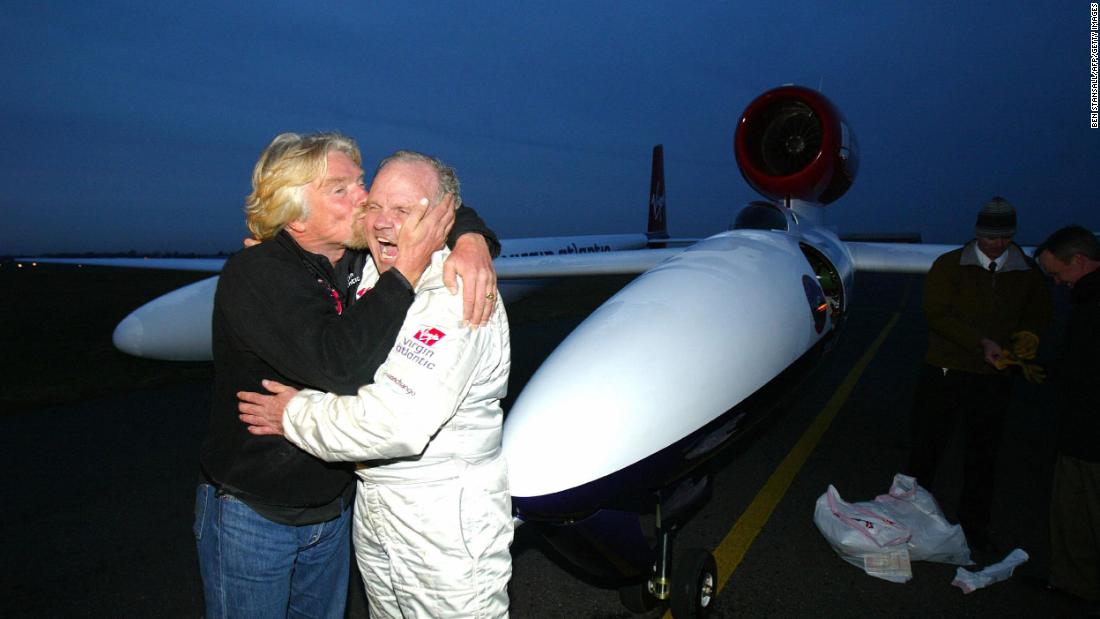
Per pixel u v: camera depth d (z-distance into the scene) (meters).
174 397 6.79
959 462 4.63
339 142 1.53
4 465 4.71
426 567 1.44
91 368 8.33
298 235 1.54
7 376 7.82
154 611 2.89
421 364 1.30
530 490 2.14
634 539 2.38
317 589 1.80
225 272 1.46
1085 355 2.62
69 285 26.73
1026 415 5.91
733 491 4.14
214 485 1.57
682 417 2.44
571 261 5.97
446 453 1.42
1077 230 2.64
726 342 2.74
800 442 5.11
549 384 2.41
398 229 1.34
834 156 4.80
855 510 3.24
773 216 4.58
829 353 4.10
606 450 2.21
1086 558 2.79
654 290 2.96
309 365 1.35
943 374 3.33
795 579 3.07
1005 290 3.19
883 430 5.42
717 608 2.83
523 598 2.98
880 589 2.97
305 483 1.55
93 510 3.92
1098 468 2.65
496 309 1.50
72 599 2.98
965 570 3.04
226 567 1.57
